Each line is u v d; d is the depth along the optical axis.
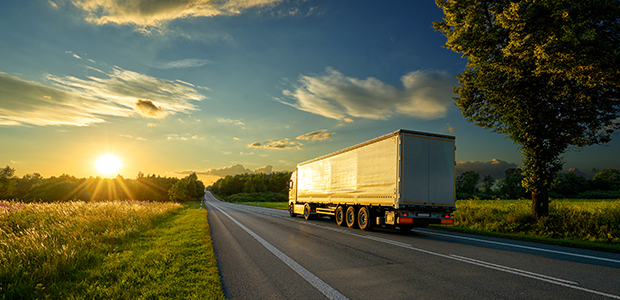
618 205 13.16
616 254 7.59
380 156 12.55
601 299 4.14
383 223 12.39
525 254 7.52
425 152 11.80
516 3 11.11
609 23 10.98
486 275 5.46
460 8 14.81
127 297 4.16
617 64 10.87
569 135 13.78
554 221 12.41
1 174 86.25
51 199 73.75
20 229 10.25
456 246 8.80
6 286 4.45
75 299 4.07
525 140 14.29
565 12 10.08
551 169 13.88
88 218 11.73
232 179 182.50
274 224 16.19
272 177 161.00
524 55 12.09
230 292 4.57
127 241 9.41
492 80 14.42
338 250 8.14
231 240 10.04
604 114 13.17
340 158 16.05
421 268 6.04
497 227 13.52
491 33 13.66
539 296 4.29
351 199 14.59
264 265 6.37
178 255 6.99
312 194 19.47
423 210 11.64
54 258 5.79
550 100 13.79
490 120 15.55
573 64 10.91
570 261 6.66
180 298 4.11
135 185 112.75
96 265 6.08
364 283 5.02
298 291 4.61
